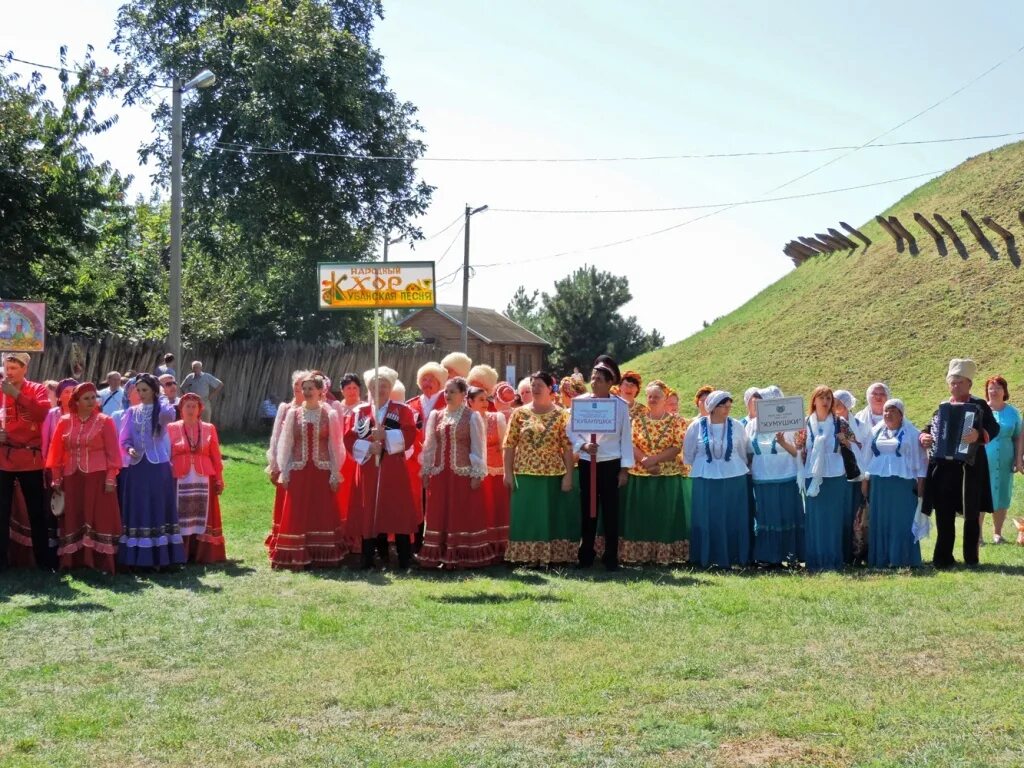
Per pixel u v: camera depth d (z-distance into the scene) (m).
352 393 11.16
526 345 62.91
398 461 10.17
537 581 9.33
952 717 5.29
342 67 34.97
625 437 9.99
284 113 34.59
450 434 10.09
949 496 9.80
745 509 10.25
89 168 24.14
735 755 4.87
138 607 8.15
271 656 6.68
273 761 4.89
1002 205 37.62
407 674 6.22
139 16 36.28
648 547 10.39
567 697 5.74
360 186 37.72
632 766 4.76
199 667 6.47
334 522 10.23
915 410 27.91
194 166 34.03
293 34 34.19
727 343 39.38
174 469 10.27
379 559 10.64
